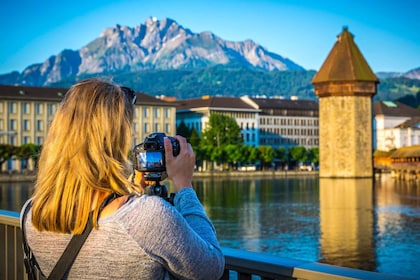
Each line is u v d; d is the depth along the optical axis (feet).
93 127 9.20
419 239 120.06
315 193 266.77
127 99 9.79
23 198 221.66
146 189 10.19
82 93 9.48
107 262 8.68
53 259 8.96
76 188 8.87
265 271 10.87
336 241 119.03
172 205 9.57
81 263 8.79
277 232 134.31
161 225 8.66
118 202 8.96
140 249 8.61
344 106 369.71
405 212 176.55
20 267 17.03
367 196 243.81
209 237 9.40
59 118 9.38
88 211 8.84
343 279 9.45
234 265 11.51
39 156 9.57
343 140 370.53
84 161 8.94
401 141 620.08
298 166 577.43
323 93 373.40
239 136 513.86
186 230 8.84
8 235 17.54
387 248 109.29
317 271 9.93
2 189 286.05
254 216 170.71
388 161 491.31
